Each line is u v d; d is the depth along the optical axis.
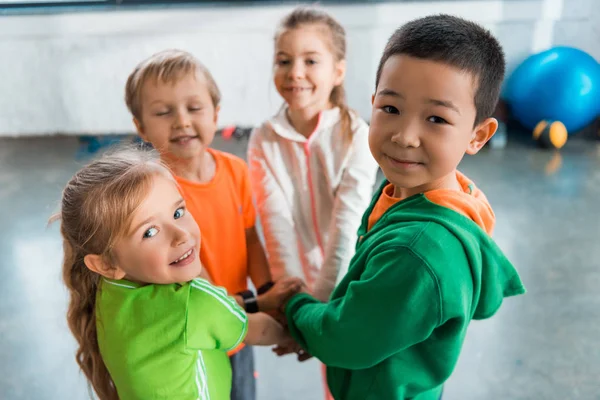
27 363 1.86
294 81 1.19
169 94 1.02
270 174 1.27
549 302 2.13
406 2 3.62
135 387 0.81
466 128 0.73
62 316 2.09
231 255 1.13
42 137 3.89
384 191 0.90
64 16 3.57
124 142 1.00
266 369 1.85
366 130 1.25
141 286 0.83
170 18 3.62
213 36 3.68
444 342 0.78
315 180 1.26
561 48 3.62
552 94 3.53
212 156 1.15
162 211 0.79
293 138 1.24
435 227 0.72
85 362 0.93
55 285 2.28
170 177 0.83
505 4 3.69
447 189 0.79
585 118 3.61
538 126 3.62
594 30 3.80
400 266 0.71
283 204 1.26
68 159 3.58
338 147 1.23
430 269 0.70
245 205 1.18
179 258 0.81
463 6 3.67
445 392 1.72
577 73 3.48
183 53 1.08
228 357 1.06
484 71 0.72
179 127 1.04
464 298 0.72
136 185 0.77
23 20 3.56
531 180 3.18
